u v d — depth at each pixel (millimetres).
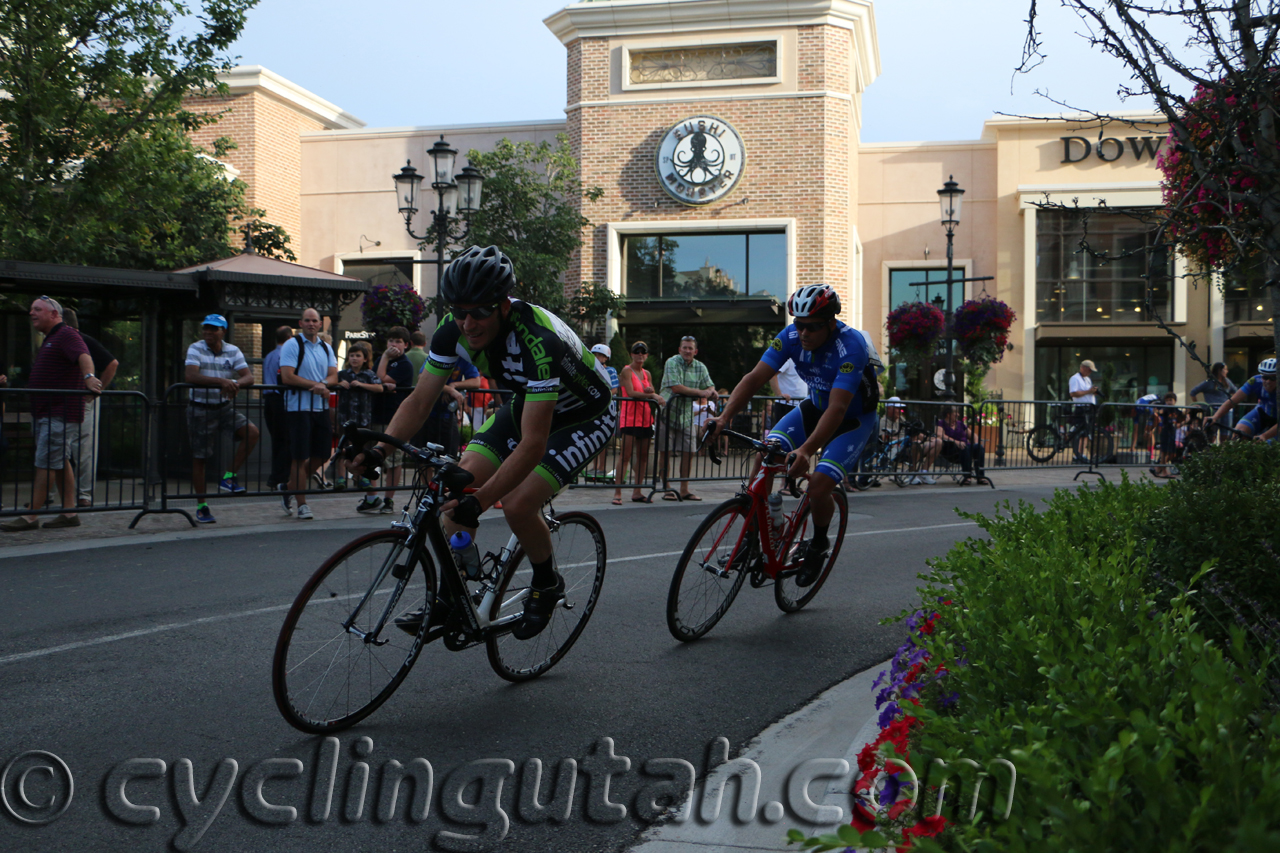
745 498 4699
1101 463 14250
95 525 7746
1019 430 13547
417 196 22344
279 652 3090
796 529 5023
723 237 19969
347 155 22594
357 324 20375
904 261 22906
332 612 3242
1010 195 22312
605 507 9352
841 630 4812
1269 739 1655
